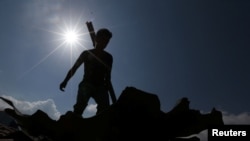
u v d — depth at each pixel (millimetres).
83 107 3779
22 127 2654
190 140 2713
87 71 3895
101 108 3881
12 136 2652
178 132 2678
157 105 2557
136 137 2555
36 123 2549
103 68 3918
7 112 2541
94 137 2547
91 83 3824
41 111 2582
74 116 2559
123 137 2547
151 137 2574
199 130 2775
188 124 2688
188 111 2676
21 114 2691
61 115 2582
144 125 2553
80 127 2557
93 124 2561
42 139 2619
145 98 2539
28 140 2674
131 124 2541
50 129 2557
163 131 2602
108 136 2541
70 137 2572
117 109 2547
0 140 3041
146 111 2539
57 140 2582
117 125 2545
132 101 2533
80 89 3832
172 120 2607
